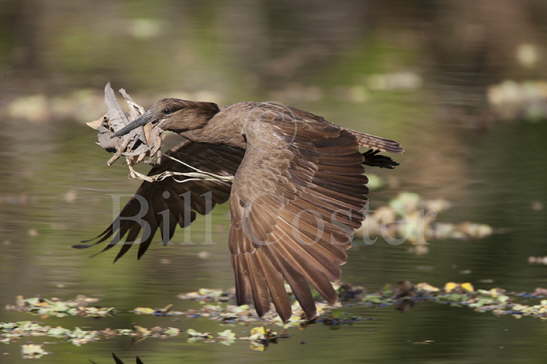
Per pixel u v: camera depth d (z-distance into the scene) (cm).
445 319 1102
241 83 2497
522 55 2905
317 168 797
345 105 2312
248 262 744
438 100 2403
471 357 983
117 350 991
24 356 970
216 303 1150
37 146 1942
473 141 2053
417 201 1608
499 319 1101
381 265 1320
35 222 1470
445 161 1905
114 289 1196
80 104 2275
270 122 856
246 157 813
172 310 1123
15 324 1055
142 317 1095
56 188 1661
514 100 2433
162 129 959
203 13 3400
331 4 3566
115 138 979
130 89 2403
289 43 2975
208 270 1280
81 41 2931
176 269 1284
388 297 1177
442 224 1509
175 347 1002
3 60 2694
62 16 3266
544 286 1225
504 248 1391
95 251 1346
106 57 2748
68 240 1390
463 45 3005
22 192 1631
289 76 2600
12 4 3388
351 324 1085
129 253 1352
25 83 2467
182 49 2862
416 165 1881
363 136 920
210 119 952
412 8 3522
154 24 3194
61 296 1169
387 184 1756
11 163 1814
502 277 1262
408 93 2464
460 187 1730
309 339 1038
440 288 1215
